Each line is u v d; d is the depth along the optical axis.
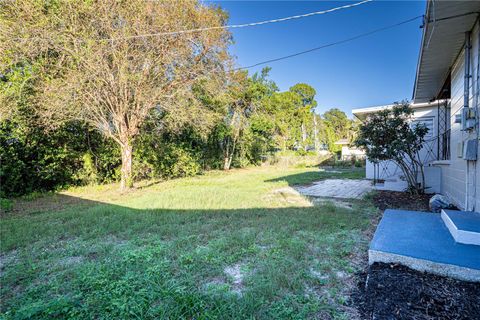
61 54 7.16
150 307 1.84
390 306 1.73
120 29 7.02
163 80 7.99
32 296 2.04
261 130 20.19
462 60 4.44
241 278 2.27
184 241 3.19
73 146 8.65
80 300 1.95
